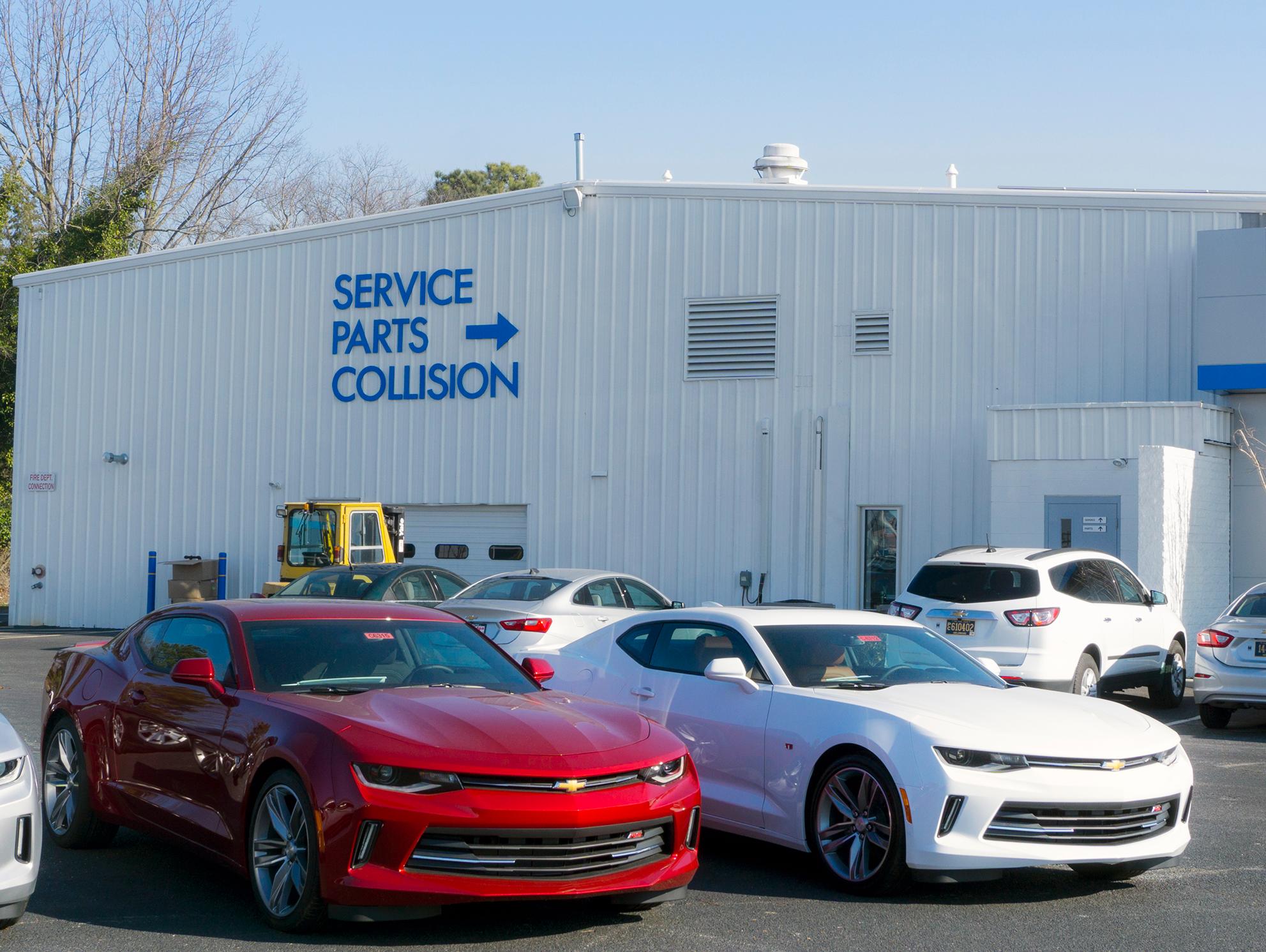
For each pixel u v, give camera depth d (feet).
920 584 43.80
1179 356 63.52
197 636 23.52
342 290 83.46
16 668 61.31
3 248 136.15
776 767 23.67
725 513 71.92
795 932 19.94
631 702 26.76
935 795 21.08
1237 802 30.91
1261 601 43.45
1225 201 62.85
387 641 23.20
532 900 18.62
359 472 82.28
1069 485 58.70
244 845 20.04
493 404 78.54
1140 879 23.61
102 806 24.11
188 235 158.30
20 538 92.79
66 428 91.97
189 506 87.35
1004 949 19.06
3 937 19.03
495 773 18.56
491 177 237.04
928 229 68.28
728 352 72.38
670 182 74.23
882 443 68.44
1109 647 44.14
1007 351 66.28
